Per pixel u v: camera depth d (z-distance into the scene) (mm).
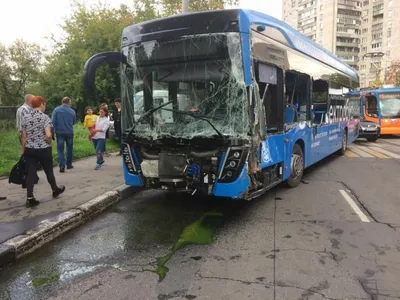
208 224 5688
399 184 8305
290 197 7168
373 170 10125
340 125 11758
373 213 6125
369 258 4363
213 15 5367
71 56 31250
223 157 5371
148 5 27891
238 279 3877
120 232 5418
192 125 5539
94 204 6211
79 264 4359
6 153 11938
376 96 20703
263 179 5930
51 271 4188
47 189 7273
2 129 21234
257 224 5629
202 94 5484
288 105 6867
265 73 5766
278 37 6324
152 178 5895
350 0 94812
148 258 4480
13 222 5289
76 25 32000
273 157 6227
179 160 5543
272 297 3504
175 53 5652
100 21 30109
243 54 5215
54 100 33375
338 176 9266
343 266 4152
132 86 6070
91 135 9531
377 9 90312
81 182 7895
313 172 9852
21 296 3658
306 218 5887
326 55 9648
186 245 4859
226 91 5332
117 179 8195
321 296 3510
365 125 18344
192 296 3559
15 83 39281
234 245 4816
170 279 3924
